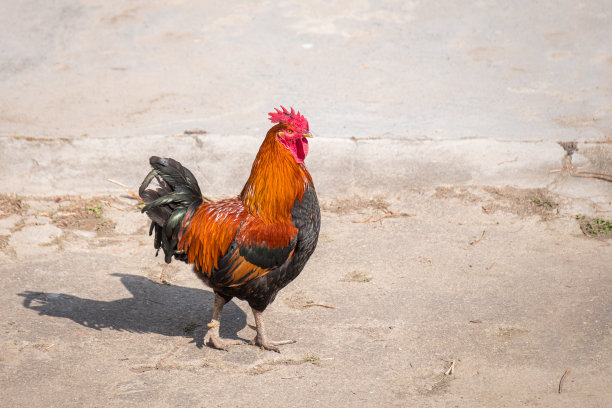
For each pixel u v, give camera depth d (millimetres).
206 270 7051
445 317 7988
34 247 9672
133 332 7770
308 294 8586
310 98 13625
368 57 15414
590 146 11531
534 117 12805
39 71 14781
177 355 7332
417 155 11648
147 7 17859
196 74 14672
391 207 10953
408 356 7246
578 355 7152
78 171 11469
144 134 12117
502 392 6586
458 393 6594
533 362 7062
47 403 6449
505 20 17016
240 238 6824
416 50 15695
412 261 9383
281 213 6926
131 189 11242
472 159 11578
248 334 7805
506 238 9961
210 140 11812
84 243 9859
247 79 14453
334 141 11781
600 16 16984
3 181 11281
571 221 10320
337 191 11305
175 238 7035
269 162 6930
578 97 13570
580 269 9031
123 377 6895
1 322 7828
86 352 7320
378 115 12930
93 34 16500
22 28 16719
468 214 10641
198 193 7262
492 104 13375
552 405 6352
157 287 8812
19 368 6992
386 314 8086
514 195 11008
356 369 7035
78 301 8383
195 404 6449
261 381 6855
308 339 7621
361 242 9938
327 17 17328
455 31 16547
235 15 17453
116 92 13914
